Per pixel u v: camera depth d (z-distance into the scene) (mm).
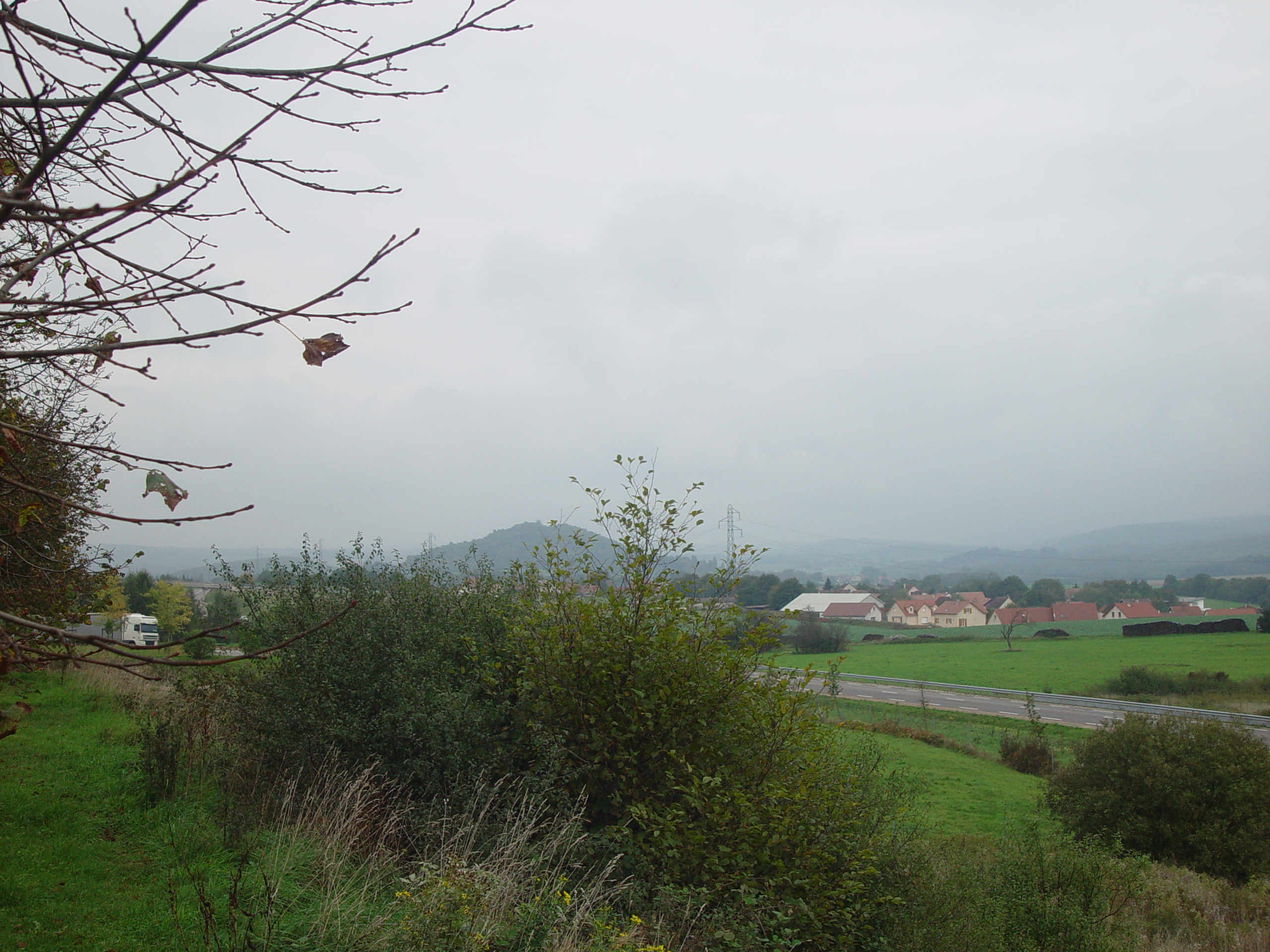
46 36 2277
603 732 9016
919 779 13219
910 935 9375
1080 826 22719
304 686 8445
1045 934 10945
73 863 6734
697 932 7262
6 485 2145
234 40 2545
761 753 9227
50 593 4387
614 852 8047
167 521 2195
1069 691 64312
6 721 2320
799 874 8391
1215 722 23344
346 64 2578
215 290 2334
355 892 6535
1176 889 17688
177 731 9094
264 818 7746
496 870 6766
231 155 2445
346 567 9484
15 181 2457
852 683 66188
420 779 8258
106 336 2725
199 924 5699
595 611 9305
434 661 9078
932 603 140750
